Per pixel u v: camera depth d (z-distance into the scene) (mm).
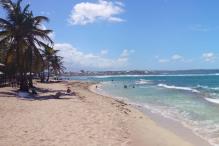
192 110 24297
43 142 11414
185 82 86562
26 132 12938
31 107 20594
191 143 13602
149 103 30688
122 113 21266
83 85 71938
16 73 40844
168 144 13273
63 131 13336
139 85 73312
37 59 35406
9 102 23031
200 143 13609
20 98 26484
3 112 18000
